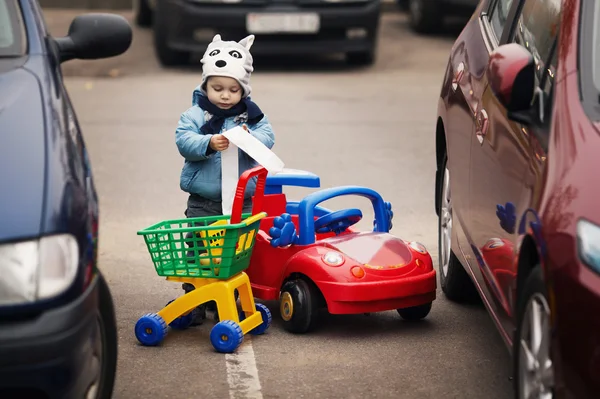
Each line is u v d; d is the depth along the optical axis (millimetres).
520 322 4406
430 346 5809
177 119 12773
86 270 4008
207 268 5695
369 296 5719
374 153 11180
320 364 5508
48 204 3973
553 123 4402
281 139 11703
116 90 14594
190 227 5957
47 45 5070
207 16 15625
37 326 3811
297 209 6582
